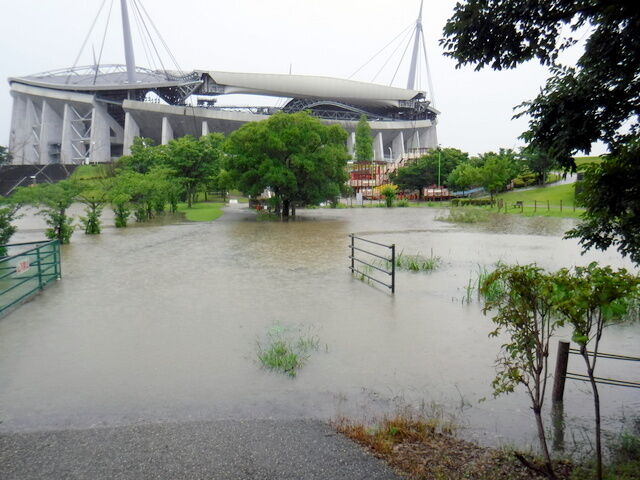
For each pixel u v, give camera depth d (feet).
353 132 435.53
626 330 24.80
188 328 25.43
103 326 25.93
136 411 15.88
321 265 46.01
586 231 15.76
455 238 69.00
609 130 13.79
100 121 382.22
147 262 48.44
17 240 70.69
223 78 386.32
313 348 22.18
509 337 23.70
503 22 14.33
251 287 35.91
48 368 19.86
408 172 232.94
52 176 253.24
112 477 11.69
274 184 111.55
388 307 29.78
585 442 13.82
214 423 14.83
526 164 188.24
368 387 17.89
